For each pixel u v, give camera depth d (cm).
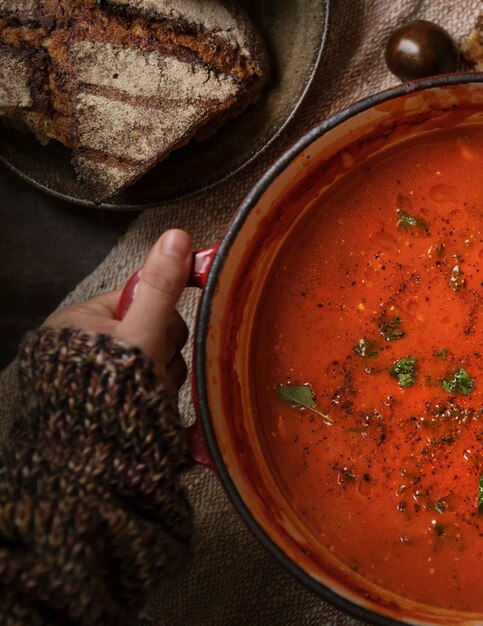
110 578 46
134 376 46
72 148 61
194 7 60
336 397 53
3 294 65
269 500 53
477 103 51
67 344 47
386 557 53
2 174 65
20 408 48
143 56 60
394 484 53
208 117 60
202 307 49
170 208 63
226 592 61
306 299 54
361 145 52
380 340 53
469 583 52
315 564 51
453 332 52
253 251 52
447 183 53
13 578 43
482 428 52
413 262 53
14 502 44
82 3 60
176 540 49
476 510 52
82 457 45
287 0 61
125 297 49
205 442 49
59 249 65
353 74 62
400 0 61
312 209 54
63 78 61
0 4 61
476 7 60
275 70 61
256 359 54
